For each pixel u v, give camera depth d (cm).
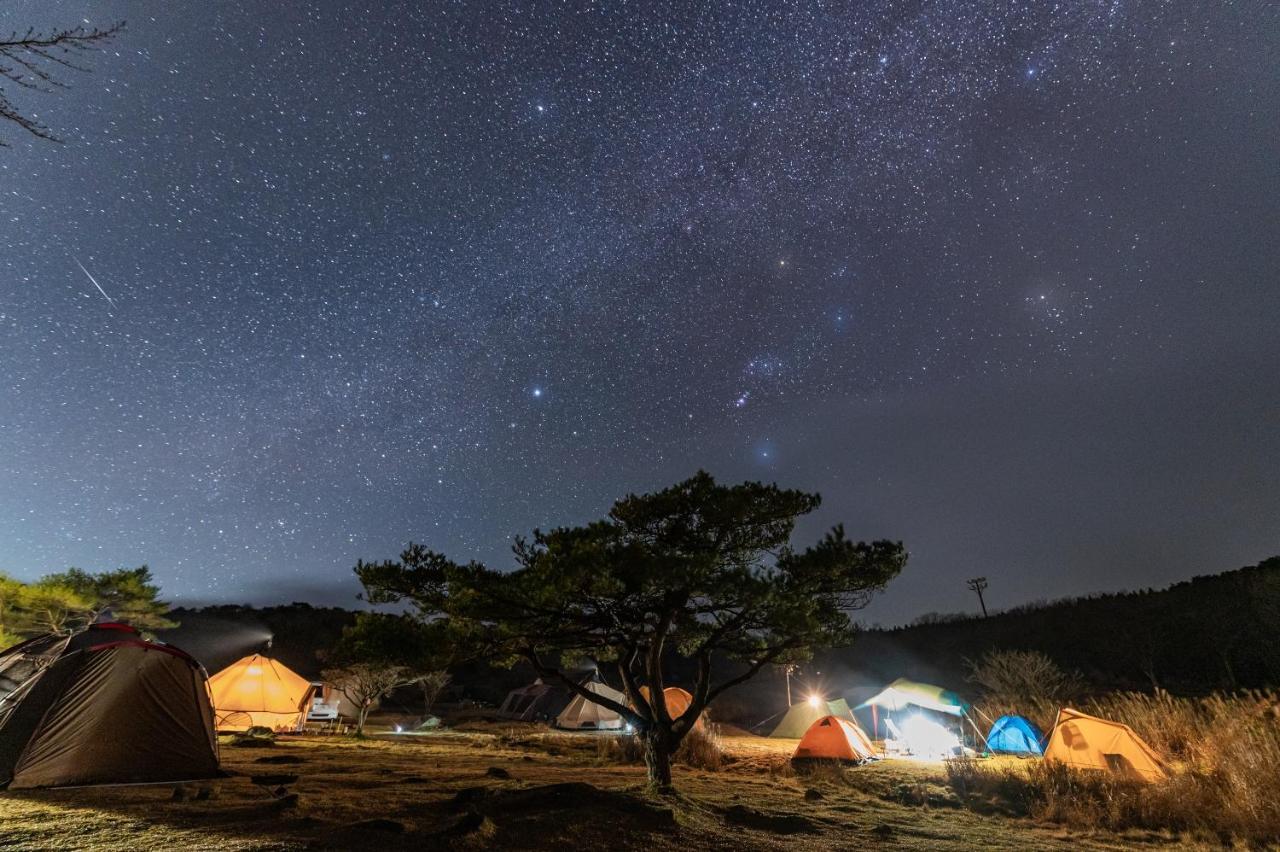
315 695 2950
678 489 1011
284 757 1291
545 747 1873
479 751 1702
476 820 637
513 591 909
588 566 834
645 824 719
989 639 5488
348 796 823
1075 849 779
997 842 798
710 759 1584
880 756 1817
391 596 989
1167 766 1178
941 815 981
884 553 993
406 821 672
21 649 1007
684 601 955
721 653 1116
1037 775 1188
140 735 931
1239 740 1010
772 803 1009
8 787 827
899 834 812
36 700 888
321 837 580
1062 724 1371
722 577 881
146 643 970
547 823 673
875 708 2355
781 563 975
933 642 5897
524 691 3506
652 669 993
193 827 618
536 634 978
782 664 1115
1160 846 821
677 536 995
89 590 2347
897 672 5288
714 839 698
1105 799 1032
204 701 1005
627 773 1293
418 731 2567
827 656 5950
